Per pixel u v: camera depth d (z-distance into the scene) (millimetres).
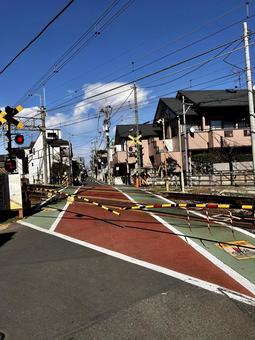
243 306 5266
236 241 9258
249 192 20078
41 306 5562
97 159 90625
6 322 5051
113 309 5328
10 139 14875
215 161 29797
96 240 10055
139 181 32656
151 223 12141
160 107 39312
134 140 32938
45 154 35219
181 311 5164
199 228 11047
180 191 24453
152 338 4430
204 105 32469
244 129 31719
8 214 14953
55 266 7691
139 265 7504
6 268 7707
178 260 7766
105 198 20938
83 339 4473
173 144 35625
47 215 14828
